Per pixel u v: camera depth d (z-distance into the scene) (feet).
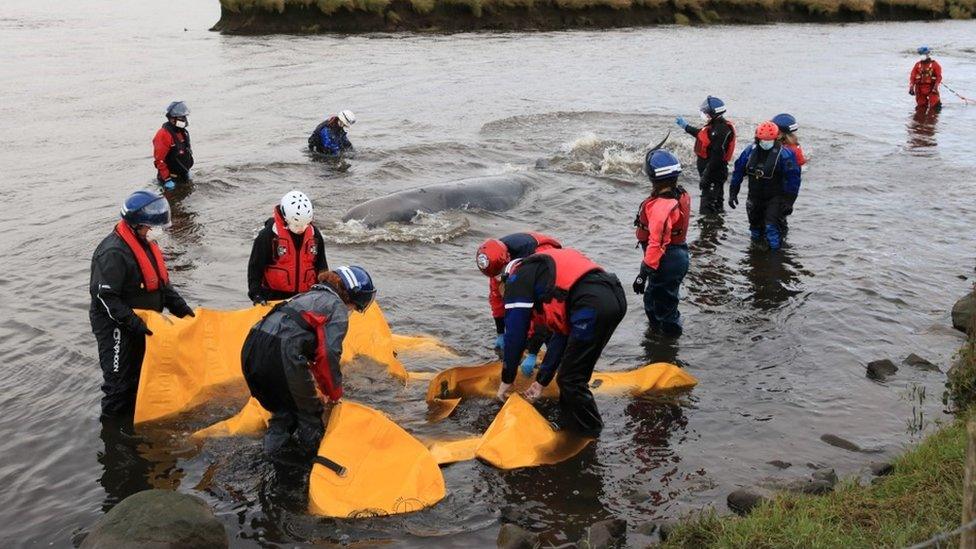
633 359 24.77
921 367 23.80
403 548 16.08
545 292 20.03
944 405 21.63
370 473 17.83
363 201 40.98
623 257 34.04
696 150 40.45
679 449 19.74
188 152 43.32
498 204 40.32
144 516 15.34
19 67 85.71
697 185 45.11
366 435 18.24
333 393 19.35
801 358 24.66
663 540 15.92
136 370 21.52
